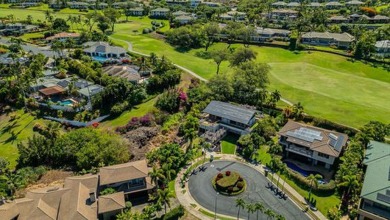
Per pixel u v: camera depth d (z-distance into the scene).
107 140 81.31
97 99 102.62
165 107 101.25
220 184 68.06
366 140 77.69
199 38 171.25
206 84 111.88
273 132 87.44
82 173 74.62
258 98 105.00
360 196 58.09
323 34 174.00
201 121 92.31
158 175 64.12
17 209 58.38
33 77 118.62
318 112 98.81
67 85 115.19
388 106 103.88
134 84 114.50
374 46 148.88
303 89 117.75
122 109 102.06
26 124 99.75
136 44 169.25
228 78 114.94
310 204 64.44
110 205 59.66
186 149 82.25
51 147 81.62
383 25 187.00
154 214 61.47
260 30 180.00
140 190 65.25
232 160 78.56
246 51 130.25
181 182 70.44
